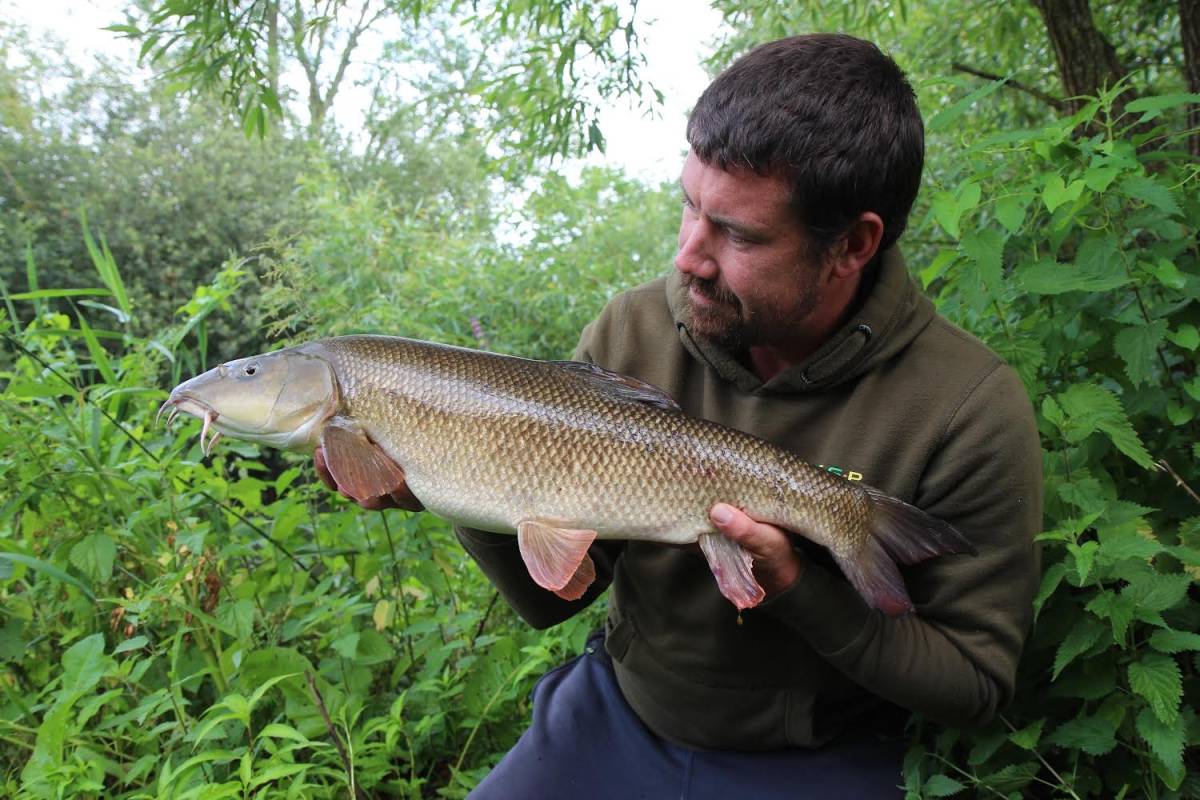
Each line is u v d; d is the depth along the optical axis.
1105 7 3.87
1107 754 1.70
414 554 2.59
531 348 5.04
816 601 1.45
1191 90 2.81
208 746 2.08
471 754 2.40
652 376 1.79
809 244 1.44
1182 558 1.56
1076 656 1.70
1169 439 1.90
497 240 5.75
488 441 1.50
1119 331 1.83
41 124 10.35
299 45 3.47
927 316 1.62
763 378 1.74
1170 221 1.79
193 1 2.96
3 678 2.33
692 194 1.46
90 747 2.07
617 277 6.26
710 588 1.65
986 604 1.55
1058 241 1.89
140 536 2.48
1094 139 1.84
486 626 2.68
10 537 2.57
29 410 2.52
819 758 1.69
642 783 1.75
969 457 1.53
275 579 2.56
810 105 1.36
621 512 1.48
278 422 1.56
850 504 1.46
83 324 2.61
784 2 4.35
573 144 4.30
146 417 2.77
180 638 2.18
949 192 1.86
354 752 2.00
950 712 1.53
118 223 9.62
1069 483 1.70
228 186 10.26
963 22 4.04
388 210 5.90
